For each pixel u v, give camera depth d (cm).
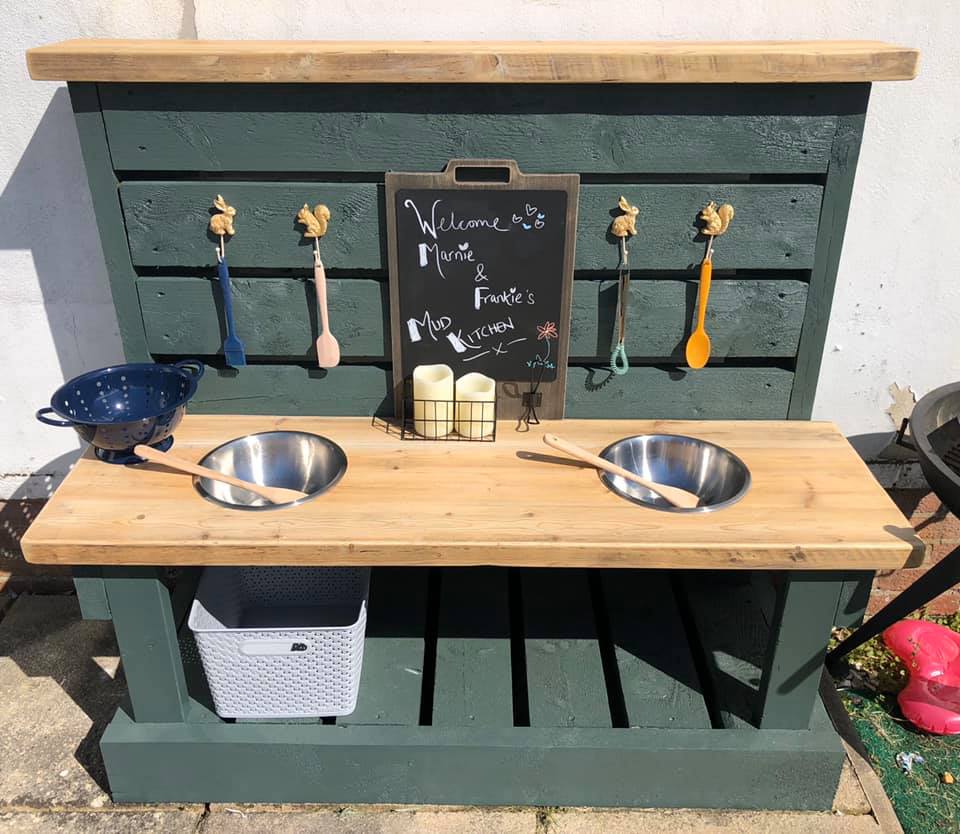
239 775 203
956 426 217
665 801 206
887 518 181
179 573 278
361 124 190
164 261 204
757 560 173
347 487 190
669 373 217
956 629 269
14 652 254
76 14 211
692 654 231
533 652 227
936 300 240
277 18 212
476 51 178
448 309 207
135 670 196
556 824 204
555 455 204
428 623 243
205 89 186
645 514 182
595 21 213
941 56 214
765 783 202
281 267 206
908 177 226
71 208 231
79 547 172
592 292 207
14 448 261
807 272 208
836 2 211
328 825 203
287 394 220
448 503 184
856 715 238
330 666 197
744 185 196
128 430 190
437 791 205
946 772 222
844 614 191
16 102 219
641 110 189
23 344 247
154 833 201
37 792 211
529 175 194
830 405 256
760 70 178
